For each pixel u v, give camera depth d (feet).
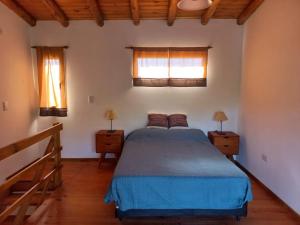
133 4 11.68
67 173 12.80
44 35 14.05
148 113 14.64
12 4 11.63
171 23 13.67
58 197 10.02
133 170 8.26
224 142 13.30
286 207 9.10
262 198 9.96
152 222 8.23
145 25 14.03
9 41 11.83
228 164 8.95
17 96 12.50
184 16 13.70
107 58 14.28
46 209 9.05
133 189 7.74
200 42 14.15
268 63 10.69
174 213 7.98
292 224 8.09
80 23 14.02
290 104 8.92
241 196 7.77
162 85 14.38
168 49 14.06
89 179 11.97
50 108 14.34
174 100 14.51
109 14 13.38
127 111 14.62
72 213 8.78
